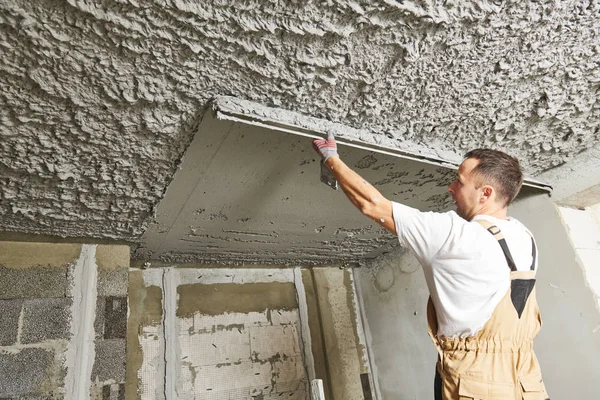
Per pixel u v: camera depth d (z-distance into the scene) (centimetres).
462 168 98
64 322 138
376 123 115
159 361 180
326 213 167
